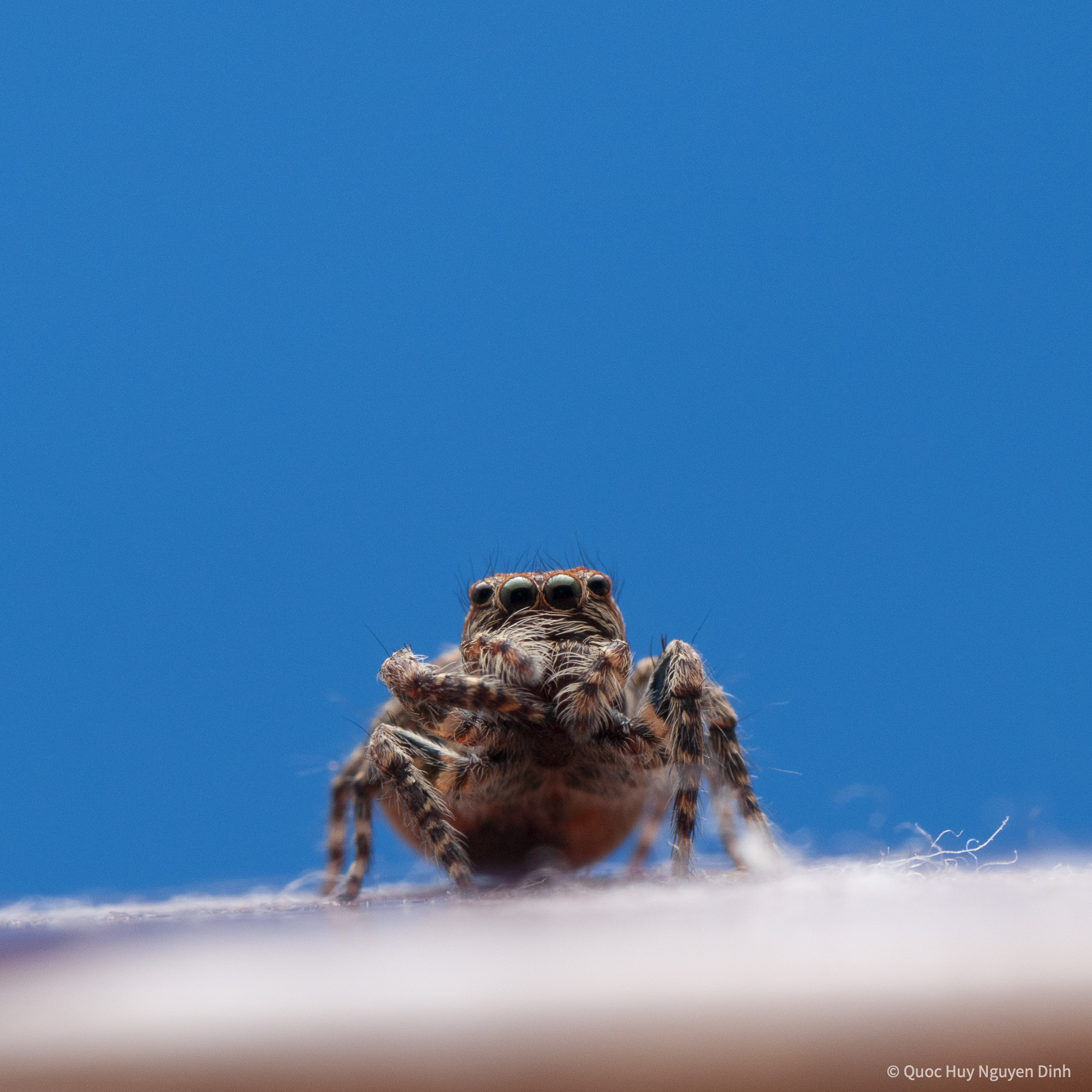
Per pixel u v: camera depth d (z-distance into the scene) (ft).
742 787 0.16
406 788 0.16
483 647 0.16
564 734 0.16
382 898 0.16
